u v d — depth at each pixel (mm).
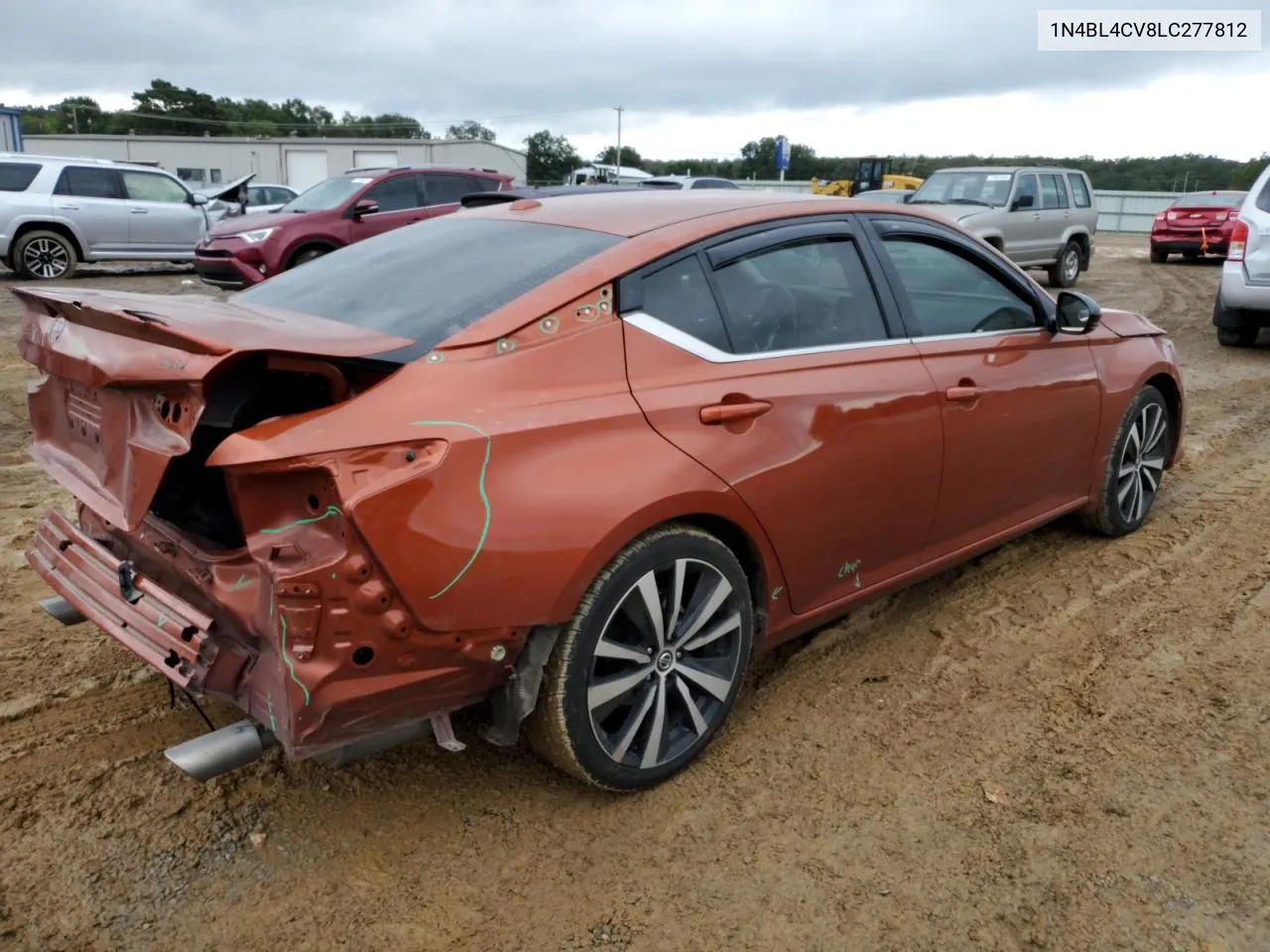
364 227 13148
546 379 2555
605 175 26656
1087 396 4266
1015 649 3770
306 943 2344
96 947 2305
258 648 2350
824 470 3098
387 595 2244
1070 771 3004
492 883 2545
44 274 15086
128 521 2346
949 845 2682
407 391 2363
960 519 3752
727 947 2348
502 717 2604
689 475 2707
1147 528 5016
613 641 2691
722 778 2965
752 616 3031
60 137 44281
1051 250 14875
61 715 3215
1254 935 2371
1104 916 2430
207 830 2707
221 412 2301
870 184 33094
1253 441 6734
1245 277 9609
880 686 3500
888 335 3445
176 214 15938
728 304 2998
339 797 2859
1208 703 3377
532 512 2406
